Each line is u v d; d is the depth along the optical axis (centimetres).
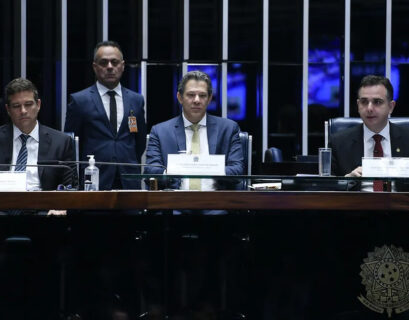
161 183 755
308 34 1761
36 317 713
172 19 1747
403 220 706
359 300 710
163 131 987
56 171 888
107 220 712
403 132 987
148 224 711
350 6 1756
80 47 1714
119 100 1259
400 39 1772
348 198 679
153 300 711
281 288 709
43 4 1695
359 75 1773
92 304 711
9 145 960
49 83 1703
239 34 1762
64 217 712
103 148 1229
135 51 1738
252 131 1769
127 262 712
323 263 708
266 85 1742
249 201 678
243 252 710
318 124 1766
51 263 711
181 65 1734
